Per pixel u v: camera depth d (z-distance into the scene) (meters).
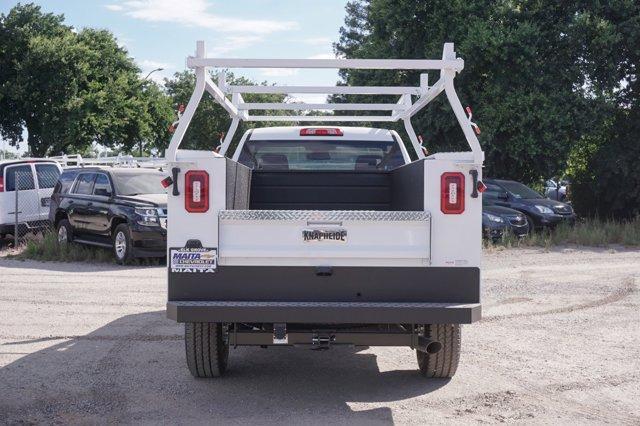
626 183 24.09
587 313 9.72
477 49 21.97
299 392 6.09
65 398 5.86
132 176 16.14
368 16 26.02
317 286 5.46
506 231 18.45
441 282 5.48
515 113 22.12
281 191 7.66
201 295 5.45
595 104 22.31
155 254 14.90
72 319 9.28
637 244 18.75
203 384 6.32
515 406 5.70
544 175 23.83
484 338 8.23
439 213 5.49
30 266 15.06
